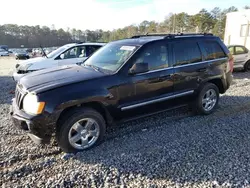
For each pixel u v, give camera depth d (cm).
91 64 430
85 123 347
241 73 1072
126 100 378
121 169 296
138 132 413
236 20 2095
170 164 307
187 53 454
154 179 276
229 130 414
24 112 321
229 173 284
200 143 365
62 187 263
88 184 268
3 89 784
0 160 320
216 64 499
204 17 6253
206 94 491
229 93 671
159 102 420
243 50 1105
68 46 819
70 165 308
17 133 410
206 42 492
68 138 332
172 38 441
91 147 355
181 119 474
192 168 297
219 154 330
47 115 310
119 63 386
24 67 749
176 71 432
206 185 263
